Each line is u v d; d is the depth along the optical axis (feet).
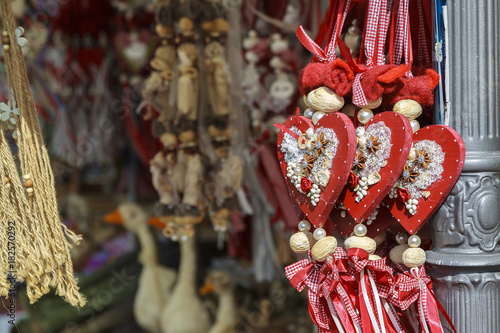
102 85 6.98
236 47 4.49
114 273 6.93
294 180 3.13
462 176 3.01
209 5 4.19
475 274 3.02
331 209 3.06
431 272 3.13
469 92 3.03
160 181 4.27
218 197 4.36
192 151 4.25
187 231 4.27
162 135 4.24
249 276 6.40
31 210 3.22
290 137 3.14
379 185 2.98
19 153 3.24
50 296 6.32
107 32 6.80
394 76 2.95
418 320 3.12
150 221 5.30
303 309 6.21
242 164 4.58
